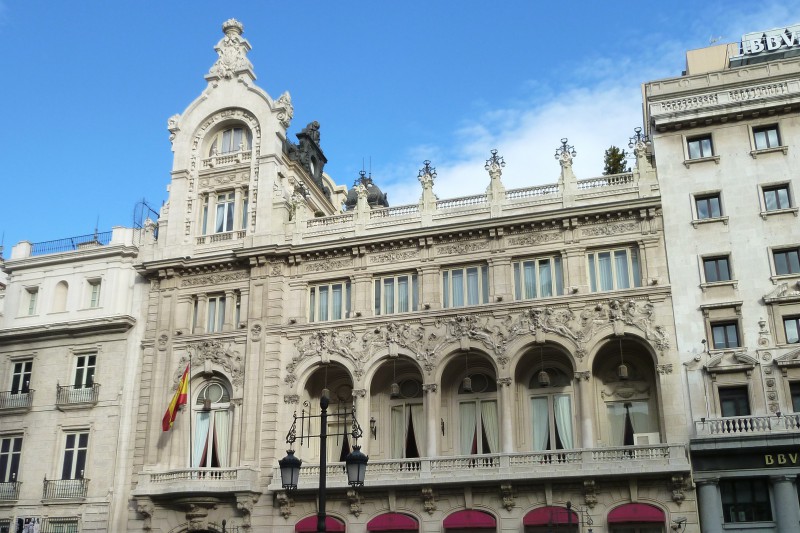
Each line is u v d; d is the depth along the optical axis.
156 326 50.56
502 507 41.22
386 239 47.16
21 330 52.97
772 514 37.88
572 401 43.97
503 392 42.91
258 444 45.91
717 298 41.47
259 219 51.06
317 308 48.66
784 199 42.53
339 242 48.09
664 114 44.88
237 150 54.22
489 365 45.66
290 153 55.91
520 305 44.00
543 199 45.66
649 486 39.56
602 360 44.19
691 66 52.53
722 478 38.72
